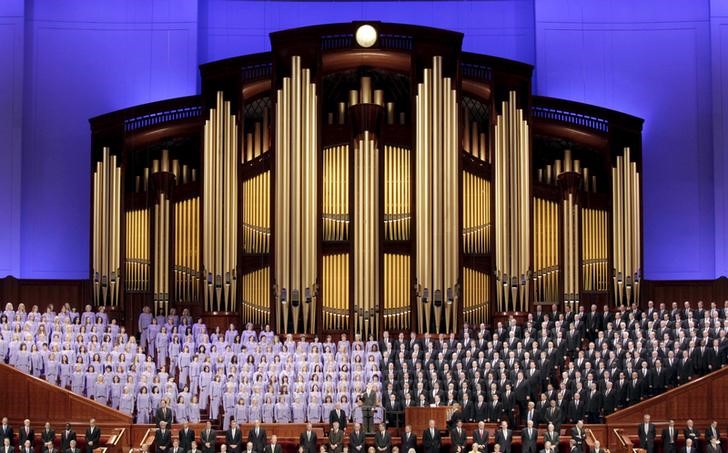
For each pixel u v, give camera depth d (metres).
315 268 27.86
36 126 31.23
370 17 32.19
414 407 23.69
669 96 31.45
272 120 28.34
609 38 31.70
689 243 31.11
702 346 25.64
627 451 23.28
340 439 23.22
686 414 24.75
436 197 28.06
